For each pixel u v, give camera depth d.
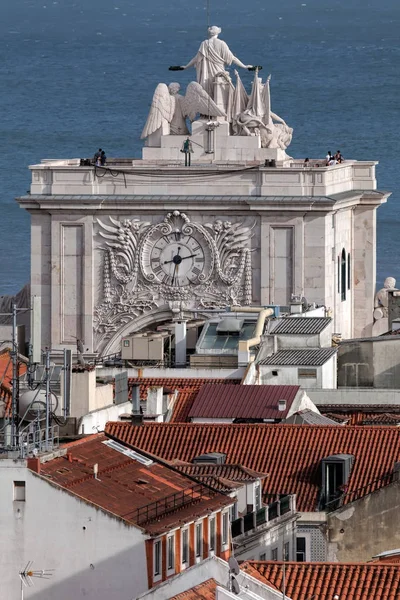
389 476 198.75
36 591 160.62
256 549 185.62
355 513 194.88
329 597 163.25
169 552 163.50
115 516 160.88
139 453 172.62
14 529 160.88
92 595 160.62
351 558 194.25
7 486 161.00
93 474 166.88
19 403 178.62
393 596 163.38
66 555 160.75
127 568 160.62
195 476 185.50
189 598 151.12
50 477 163.00
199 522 167.50
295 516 193.25
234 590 149.38
